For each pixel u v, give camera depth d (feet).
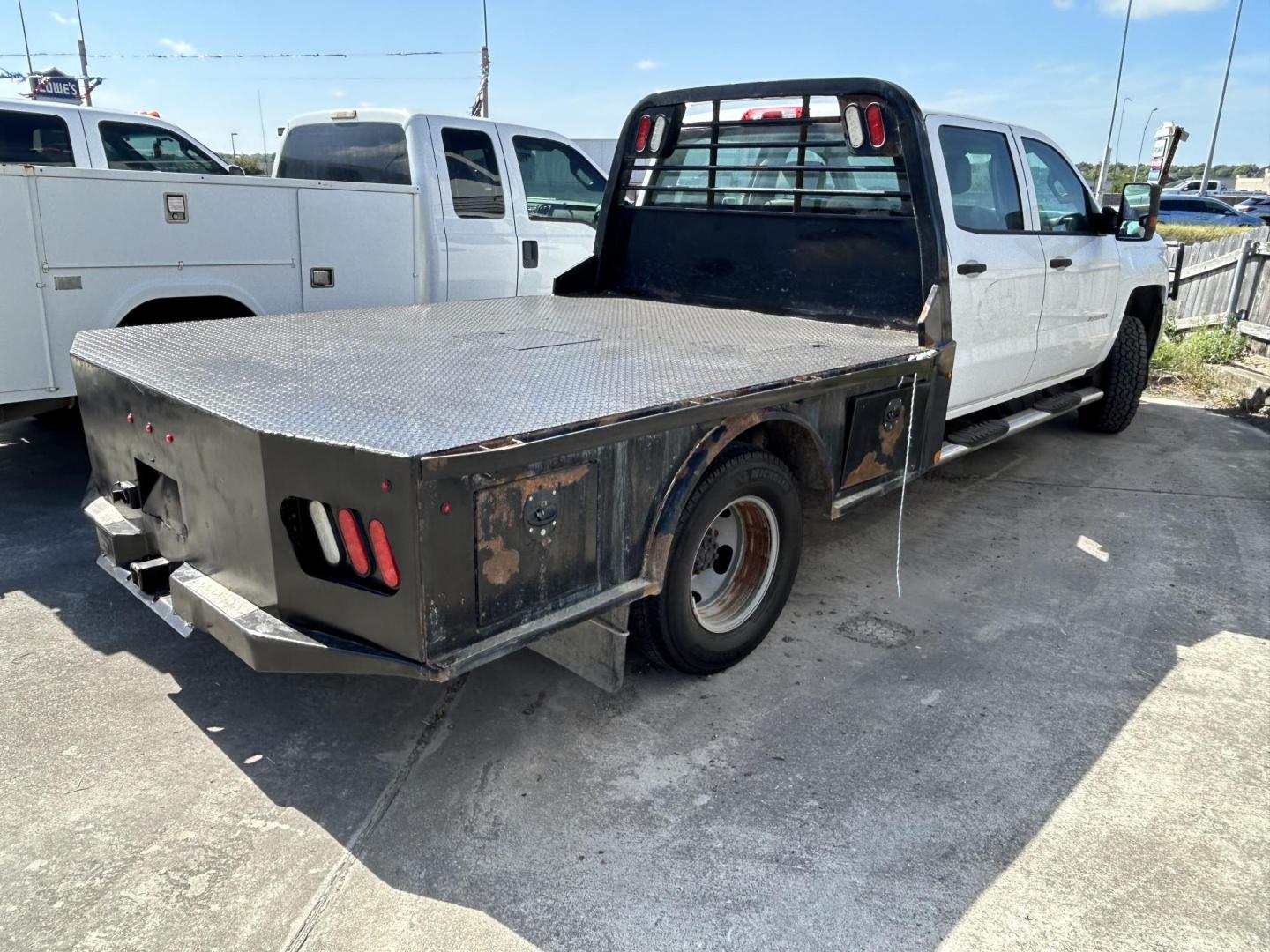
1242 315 32.53
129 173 15.43
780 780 9.48
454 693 11.05
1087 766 9.84
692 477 9.45
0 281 14.37
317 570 8.02
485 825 8.76
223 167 24.84
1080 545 16.10
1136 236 19.90
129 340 11.75
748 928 7.60
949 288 13.32
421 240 20.66
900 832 8.75
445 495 7.24
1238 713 10.90
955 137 14.78
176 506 9.52
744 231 15.49
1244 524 17.21
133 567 9.82
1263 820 9.05
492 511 7.67
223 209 16.78
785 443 11.44
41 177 14.51
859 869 8.27
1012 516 17.49
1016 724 10.59
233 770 9.53
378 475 7.16
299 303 18.28
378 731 10.28
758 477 10.83
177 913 7.62
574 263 24.13
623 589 9.12
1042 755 10.02
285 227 17.72
